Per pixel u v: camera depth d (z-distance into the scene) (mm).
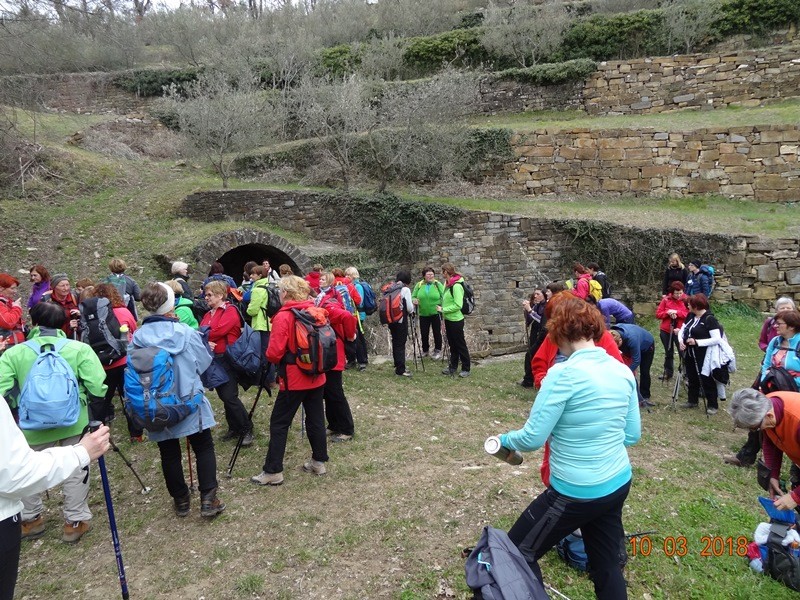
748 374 9141
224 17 27656
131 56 23609
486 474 4680
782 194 15148
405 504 4207
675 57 18250
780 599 3256
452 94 16344
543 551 2639
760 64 17375
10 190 14461
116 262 7375
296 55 22625
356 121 16531
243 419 5418
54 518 4434
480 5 27547
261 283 7105
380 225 14898
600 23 20984
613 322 7145
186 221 14461
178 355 3828
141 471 5113
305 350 4422
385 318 8453
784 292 12992
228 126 16828
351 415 5996
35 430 3711
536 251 14492
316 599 3232
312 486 4586
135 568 3662
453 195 17047
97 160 16938
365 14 27188
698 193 15852
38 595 3445
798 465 3422
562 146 16875
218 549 3775
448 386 8047
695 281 11727
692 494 4516
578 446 2512
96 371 4055
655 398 7980
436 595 3197
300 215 15141
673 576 3395
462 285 8578
